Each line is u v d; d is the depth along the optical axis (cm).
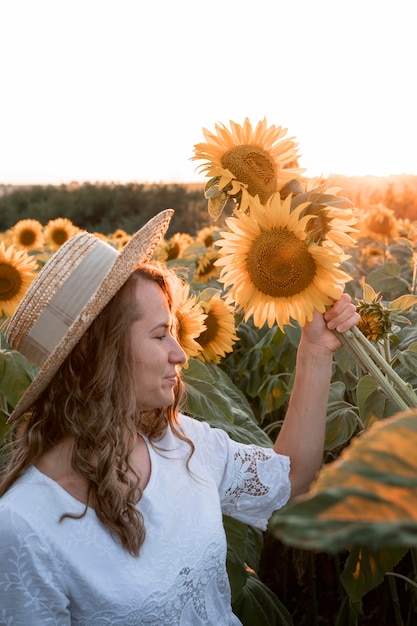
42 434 155
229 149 154
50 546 141
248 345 394
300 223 145
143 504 154
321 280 148
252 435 245
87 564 143
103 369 152
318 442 183
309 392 178
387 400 186
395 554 194
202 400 244
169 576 150
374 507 37
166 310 160
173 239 612
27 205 4016
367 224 572
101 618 143
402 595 313
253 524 187
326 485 40
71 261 159
